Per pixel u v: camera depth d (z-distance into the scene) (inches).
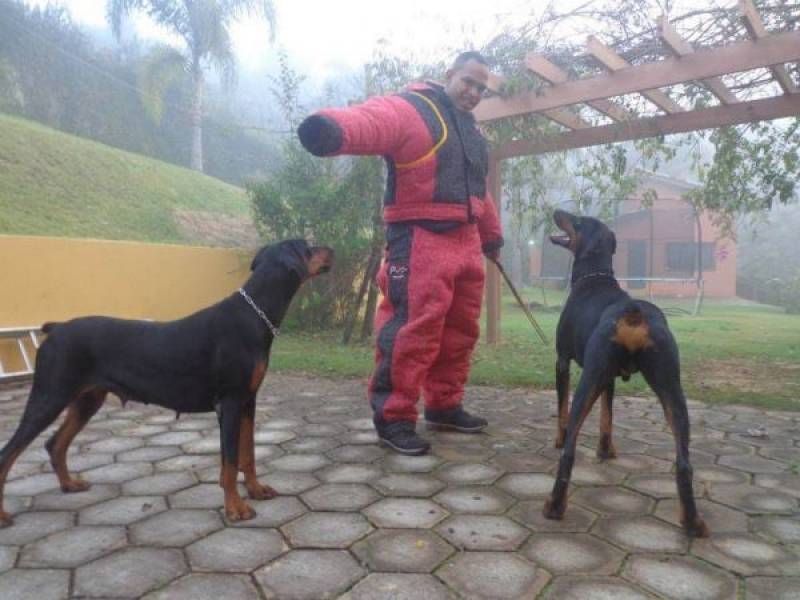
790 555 100.0
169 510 117.2
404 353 152.9
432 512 116.2
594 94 232.4
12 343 258.1
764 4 214.2
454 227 154.4
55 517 114.1
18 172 466.0
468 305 164.6
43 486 130.7
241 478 135.3
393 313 160.9
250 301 116.1
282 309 120.5
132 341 116.9
